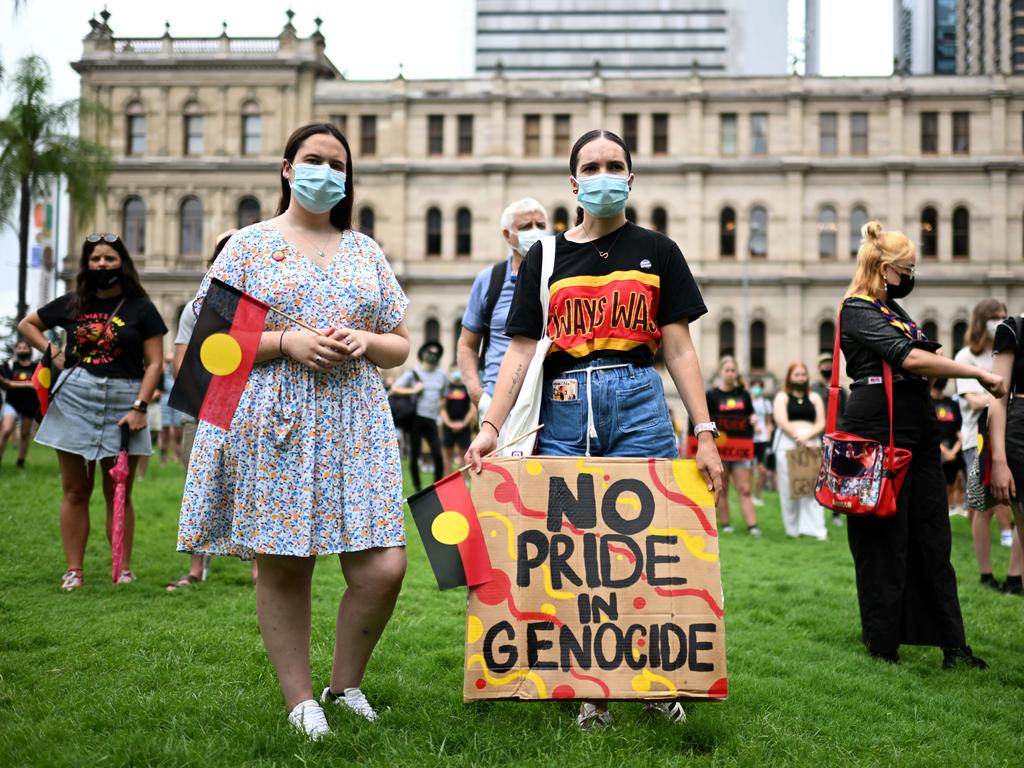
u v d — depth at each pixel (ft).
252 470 12.05
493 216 151.02
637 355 13.28
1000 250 146.30
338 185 12.66
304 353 11.94
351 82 153.07
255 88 152.25
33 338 22.13
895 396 17.85
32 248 129.90
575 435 13.08
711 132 150.82
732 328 149.38
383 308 13.12
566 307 13.24
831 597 24.26
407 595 22.25
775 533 40.27
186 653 16.14
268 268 12.54
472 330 20.85
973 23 320.29
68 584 22.13
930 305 147.74
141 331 22.57
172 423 62.44
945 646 17.76
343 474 12.28
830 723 13.42
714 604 12.36
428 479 54.90
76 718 12.60
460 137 153.38
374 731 11.94
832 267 149.18
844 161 148.77
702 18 370.32
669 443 13.26
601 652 12.18
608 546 12.44
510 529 12.45
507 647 12.16
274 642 12.39
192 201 152.87
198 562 23.36
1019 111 147.74
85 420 22.04
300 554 11.84
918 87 148.66
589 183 13.05
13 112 93.61
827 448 18.01
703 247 149.89
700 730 12.46
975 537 26.63
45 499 35.86
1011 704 15.21
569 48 373.20
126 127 153.28
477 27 376.07
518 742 11.78
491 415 13.17
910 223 148.36
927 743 13.07
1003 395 17.29
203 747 11.44
